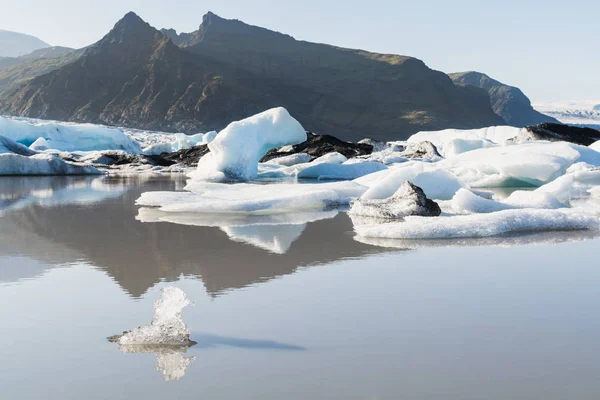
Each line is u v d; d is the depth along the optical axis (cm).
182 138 2638
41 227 528
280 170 1402
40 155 1412
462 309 265
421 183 745
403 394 178
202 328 240
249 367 199
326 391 180
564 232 483
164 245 437
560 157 1023
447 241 448
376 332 233
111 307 273
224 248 424
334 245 434
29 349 219
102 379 191
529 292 295
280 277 332
